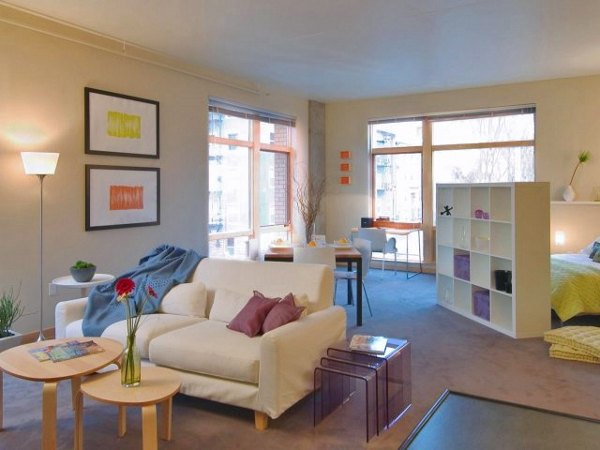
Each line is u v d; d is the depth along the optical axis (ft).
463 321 15.64
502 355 12.26
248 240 22.89
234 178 21.94
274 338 8.15
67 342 8.82
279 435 8.27
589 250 19.21
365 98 25.88
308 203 25.77
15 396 9.95
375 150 26.30
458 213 17.08
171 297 11.45
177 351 9.07
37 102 13.64
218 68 19.56
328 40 16.24
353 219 26.73
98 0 12.73
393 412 8.86
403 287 21.44
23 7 13.08
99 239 15.44
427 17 14.25
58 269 14.30
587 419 7.56
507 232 14.66
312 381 9.12
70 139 14.49
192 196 19.02
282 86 22.99
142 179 16.80
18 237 13.32
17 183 13.26
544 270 13.85
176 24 14.56
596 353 11.44
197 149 19.20
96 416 9.02
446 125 24.59
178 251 13.14
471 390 10.07
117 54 15.84
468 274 16.40
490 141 23.53
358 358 9.01
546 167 22.11
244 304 10.69
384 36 15.88
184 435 8.27
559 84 21.77
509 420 7.55
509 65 19.52
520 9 13.73
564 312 14.25
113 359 7.95
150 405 6.72
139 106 16.61
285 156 25.29
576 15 14.20
